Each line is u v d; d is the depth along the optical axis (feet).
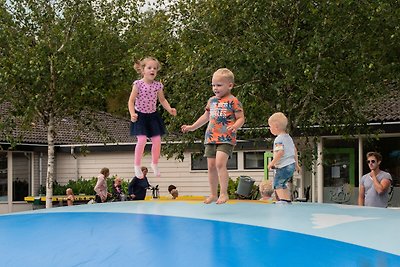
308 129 48.21
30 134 80.07
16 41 55.21
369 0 42.63
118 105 90.22
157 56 50.21
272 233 12.84
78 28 55.88
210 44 44.01
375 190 27.91
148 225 13.69
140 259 11.03
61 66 54.24
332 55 43.57
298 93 43.14
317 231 13.15
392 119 57.62
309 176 65.31
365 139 62.64
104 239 12.42
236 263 10.75
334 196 64.23
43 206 70.03
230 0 43.75
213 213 15.42
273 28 43.34
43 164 81.82
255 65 42.27
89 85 56.29
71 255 11.47
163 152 48.62
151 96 18.81
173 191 50.85
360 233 13.09
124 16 58.13
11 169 77.77
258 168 70.44
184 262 10.81
